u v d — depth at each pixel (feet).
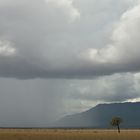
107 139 309.83
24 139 293.84
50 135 329.93
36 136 316.81
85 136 333.83
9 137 304.30
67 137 317.83
